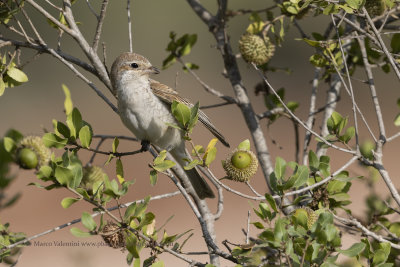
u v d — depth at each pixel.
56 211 22.81
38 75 30.75
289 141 26.97
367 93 29.97
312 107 10.81
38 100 30.38
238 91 11.19
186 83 32.28
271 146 26.52
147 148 10.71
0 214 22.11
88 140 7.96
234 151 8.11
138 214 7.10
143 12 33.50
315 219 7.38
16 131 8.42
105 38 33.16
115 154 8.05
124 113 10.57
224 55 11.20
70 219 22.14
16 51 9.16
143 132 10.54
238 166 7.94
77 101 30.75
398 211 8.20
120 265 17.25
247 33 11.05
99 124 29.44
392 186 7.91
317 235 6.64
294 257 6.57
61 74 30.98
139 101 10.38
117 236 7.42
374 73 30.09
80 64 9.70
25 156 7.98
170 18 34.06
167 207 22.70
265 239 6.76
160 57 33.72
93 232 6.94
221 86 32.38
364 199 9.27
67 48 31.59
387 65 10.89
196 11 11.80
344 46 10.70
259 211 7.40
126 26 33.50
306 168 7.57
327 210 7.88
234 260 7.59
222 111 30.92
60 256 18.03
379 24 10.76
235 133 29.03
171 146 10.66
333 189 8.36
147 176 25.27
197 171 10.16
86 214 6.99
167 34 33.91
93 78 31.36
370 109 29.53
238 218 20.62
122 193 7.07
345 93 29.97
